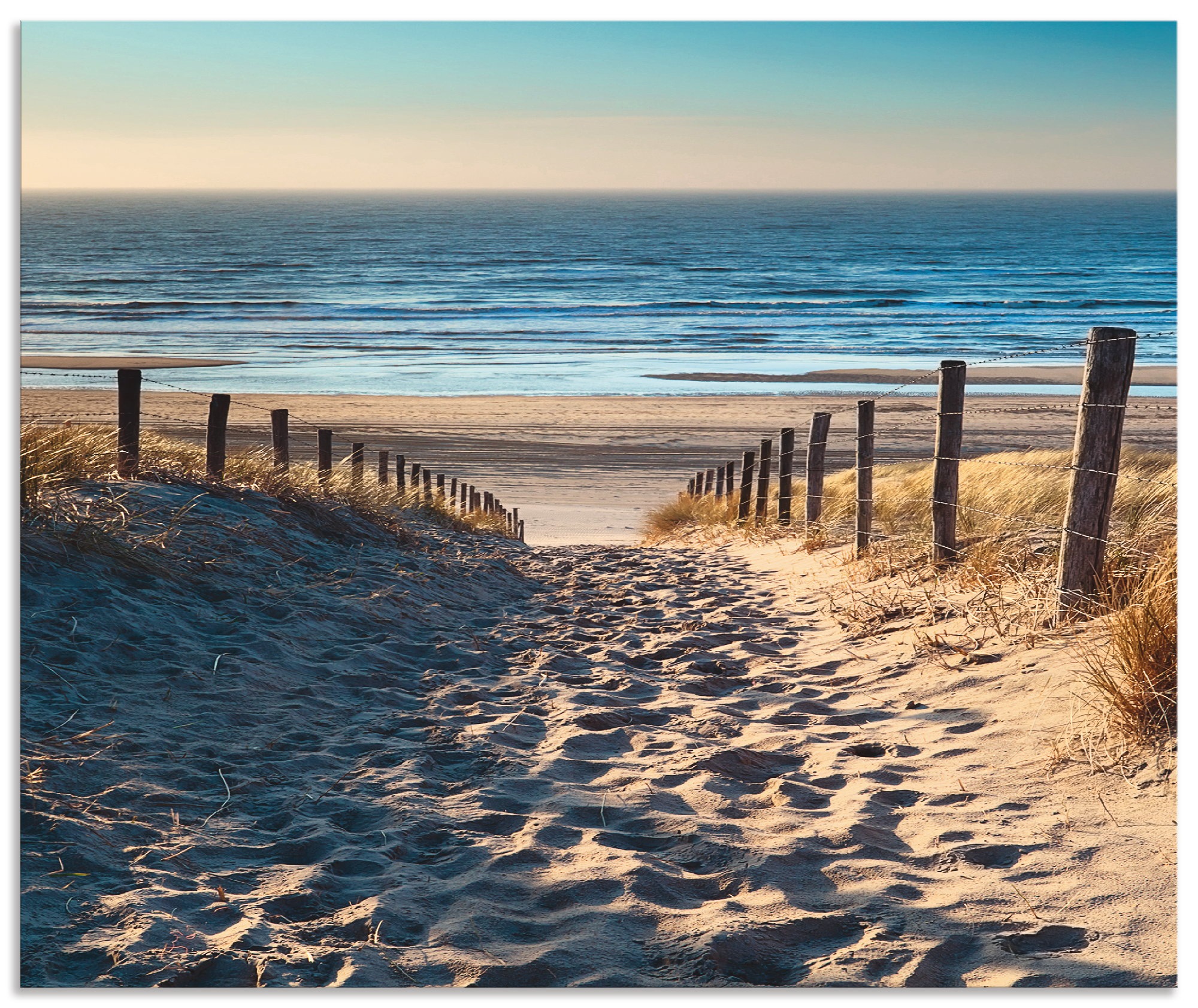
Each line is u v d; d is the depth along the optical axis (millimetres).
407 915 2650
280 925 2562
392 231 176750
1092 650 4309
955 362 6871
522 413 33469
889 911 2699
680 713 4738
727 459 27688
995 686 4590
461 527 13695
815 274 95062
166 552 5984
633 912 2686
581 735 4285
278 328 55875
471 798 3514
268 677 4707
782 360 45969
